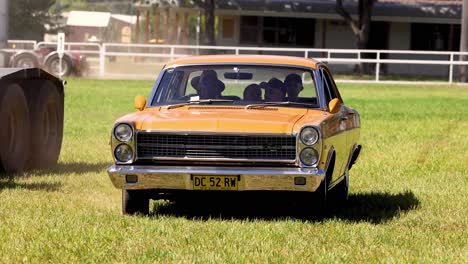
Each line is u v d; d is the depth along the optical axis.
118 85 65.00
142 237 14.90
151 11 101.50
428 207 18.80
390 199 19.91
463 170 25.53
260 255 13.63
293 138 16.14
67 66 71.19
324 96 18.09
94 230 15.27
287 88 18.11
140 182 16.27
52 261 13.21
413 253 14.13
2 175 22.23
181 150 16.30
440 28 97.69
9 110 21.91
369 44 98.12
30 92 23.59
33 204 18.06
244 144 16.17
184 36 96.81
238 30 97.12
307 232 15.55
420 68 98.12
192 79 18.44
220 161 16.19
